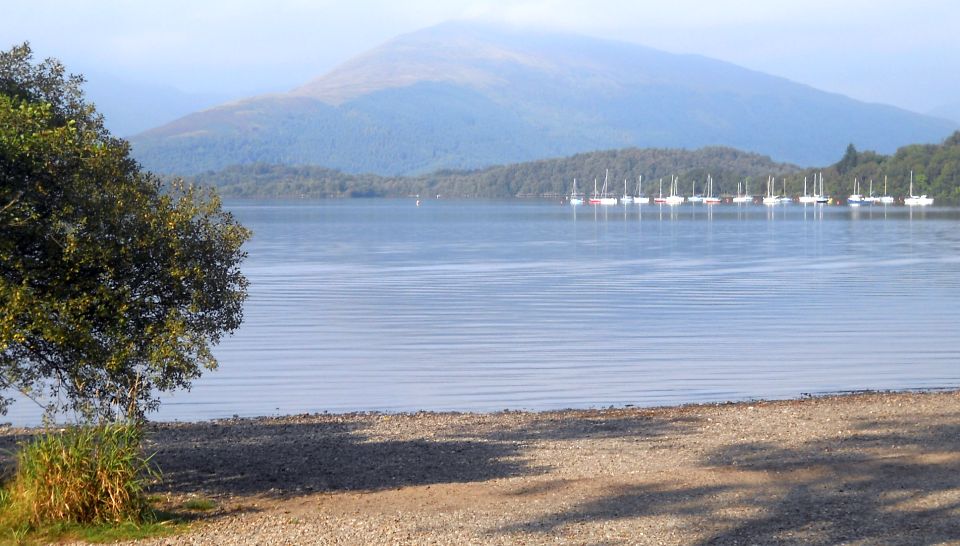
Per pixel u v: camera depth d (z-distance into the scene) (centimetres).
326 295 3853
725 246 7025
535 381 2100
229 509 1037
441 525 949
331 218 13762
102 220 1002
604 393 1964
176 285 1029
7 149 945
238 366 2311
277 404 1897
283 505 1052
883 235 8344
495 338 2722
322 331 2870
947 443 1292
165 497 1091
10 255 945
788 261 5531
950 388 1972
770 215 14162
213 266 1087
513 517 971
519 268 5166
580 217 14038
